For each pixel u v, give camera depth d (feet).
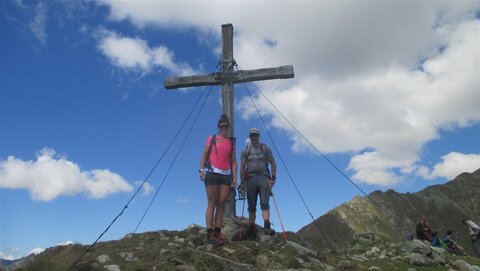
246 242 33.65
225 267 28.07
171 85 47.47
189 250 30.94
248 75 46.55
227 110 46.06
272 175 37.78
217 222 33.83
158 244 34.24
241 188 38.04
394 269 33.17
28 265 28.12
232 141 34.96
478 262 39.14
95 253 31.96
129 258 30.66
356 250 44.09
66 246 33.58
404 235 53.31
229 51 47.19
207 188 33.71
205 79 47.01
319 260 33.12
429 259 35.45
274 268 29.09
